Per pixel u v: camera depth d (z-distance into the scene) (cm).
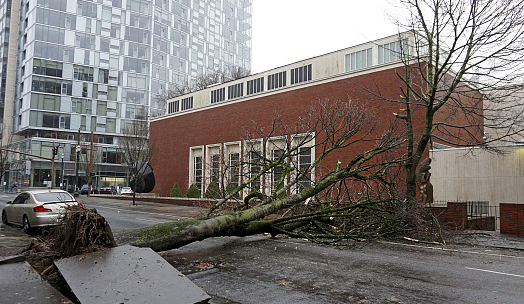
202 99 3634
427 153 2000
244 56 9469
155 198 3375
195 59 8038
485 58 1292
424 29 1414
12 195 4588
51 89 5997
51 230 712
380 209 1137
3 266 614
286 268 755
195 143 3475
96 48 6412
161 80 7256
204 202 2742
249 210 959
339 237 1010
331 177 1156
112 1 6600
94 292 454
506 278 698
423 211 1199
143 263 561
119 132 6494
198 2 8206
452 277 699
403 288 619
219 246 1014
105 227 655
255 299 556
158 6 7294
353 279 673
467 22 1278
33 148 5675
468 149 1845
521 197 1761
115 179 6294
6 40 7256
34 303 442
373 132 2086
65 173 5866
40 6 5969
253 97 2930
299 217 1037
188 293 471
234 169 1777
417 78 1956
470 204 1827
